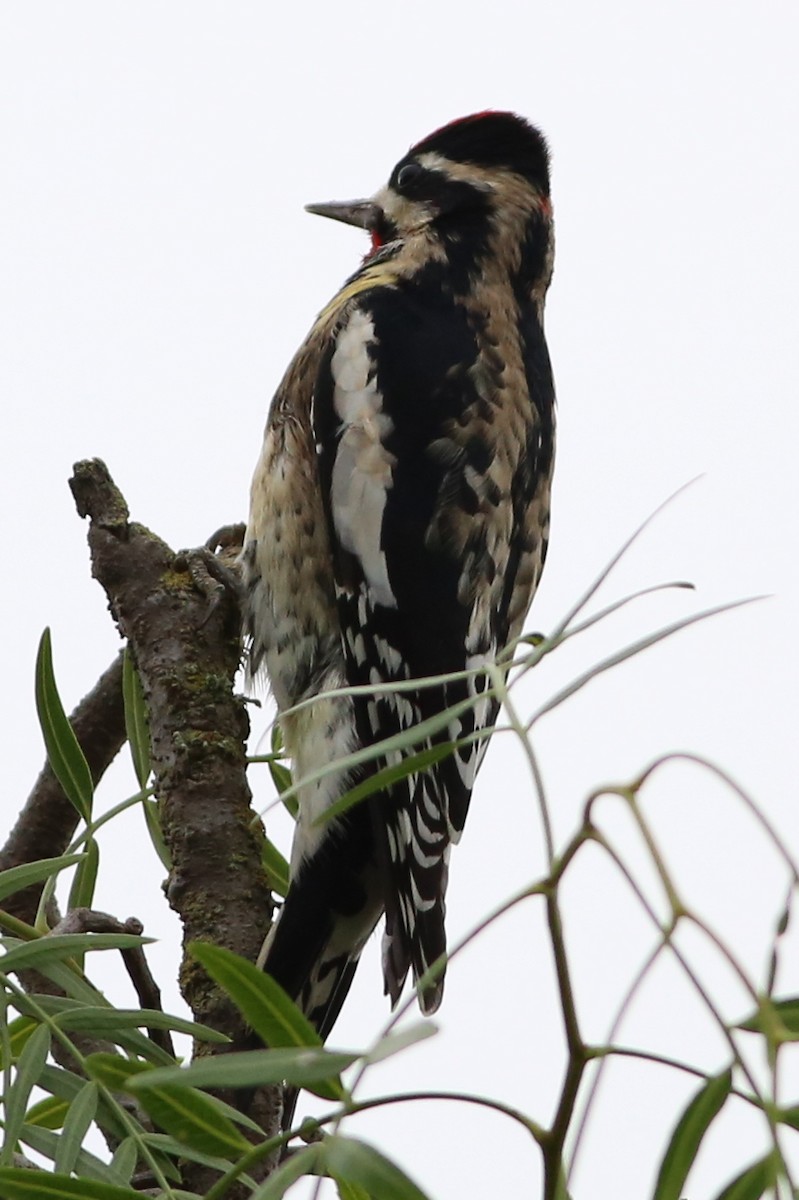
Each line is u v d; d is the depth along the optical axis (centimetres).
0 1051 399
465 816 688
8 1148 365
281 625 740
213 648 580
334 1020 630
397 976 626
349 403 739
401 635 709
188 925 521
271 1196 262
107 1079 363
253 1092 457
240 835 537
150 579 595
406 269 813
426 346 761
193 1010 500
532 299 836
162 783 550
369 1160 257
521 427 764
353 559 718
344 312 779
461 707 283
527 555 775
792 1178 234
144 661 575
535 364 799
